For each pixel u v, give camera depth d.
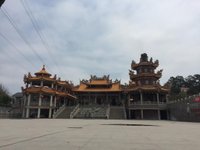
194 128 21.94
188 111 47.25
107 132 15.96
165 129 20.16
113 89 75.56
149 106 60.75
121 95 74.94
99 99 77.12
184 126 25.88
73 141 10.36
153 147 8.80
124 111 59.84
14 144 9.13
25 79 68.19
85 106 67.06
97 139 11.33
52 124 27.33
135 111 64.19
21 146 8.57
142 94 64.62
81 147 8.53
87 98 77.75
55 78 70.75
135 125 27.31
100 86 78.69
